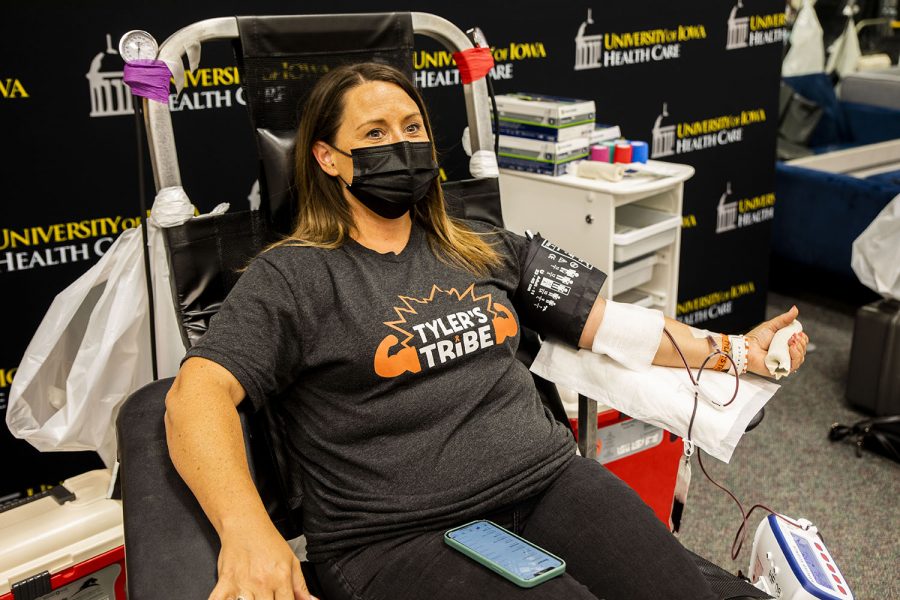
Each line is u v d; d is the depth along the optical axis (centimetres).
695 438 137
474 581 109
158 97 131
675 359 146
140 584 95
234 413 111
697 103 286
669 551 117
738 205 313
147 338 154
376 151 128
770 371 144
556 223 207
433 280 130
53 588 140
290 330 120
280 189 140
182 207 132
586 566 119
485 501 121
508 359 132
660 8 264
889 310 255
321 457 123
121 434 119
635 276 210
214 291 137
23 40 171
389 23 152
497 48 232
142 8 181
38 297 187
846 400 276
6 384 188
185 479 106
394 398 121
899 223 245
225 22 137
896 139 413
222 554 98
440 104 226
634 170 206
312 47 144
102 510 148
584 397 154
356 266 126
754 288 330
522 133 209
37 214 182
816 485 232
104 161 187
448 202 158
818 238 346
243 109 201
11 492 194
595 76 256
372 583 115
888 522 216
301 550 160
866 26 474
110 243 193
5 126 174
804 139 409
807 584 132
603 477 127
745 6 288
